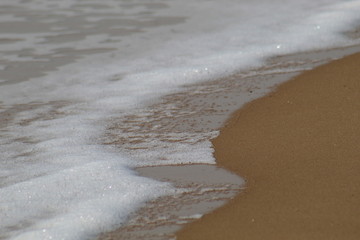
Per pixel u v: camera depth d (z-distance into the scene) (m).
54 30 21.28
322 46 19.19
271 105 14.71
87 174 11.93
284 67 17.45
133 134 13.81
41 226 10.45
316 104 14.45
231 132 13.59
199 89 16.25
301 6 23.67
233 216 10.56
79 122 14.52
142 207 10.93
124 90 16.44
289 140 12.95
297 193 11.09
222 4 24.17
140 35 20.78
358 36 19.98
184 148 13.04
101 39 20.44
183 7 23.80
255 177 11.76
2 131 14.10
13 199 11.20
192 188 11.50
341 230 10.01
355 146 12.48
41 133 13.98
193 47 19.55
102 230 10.34
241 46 19.47
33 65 18.28
